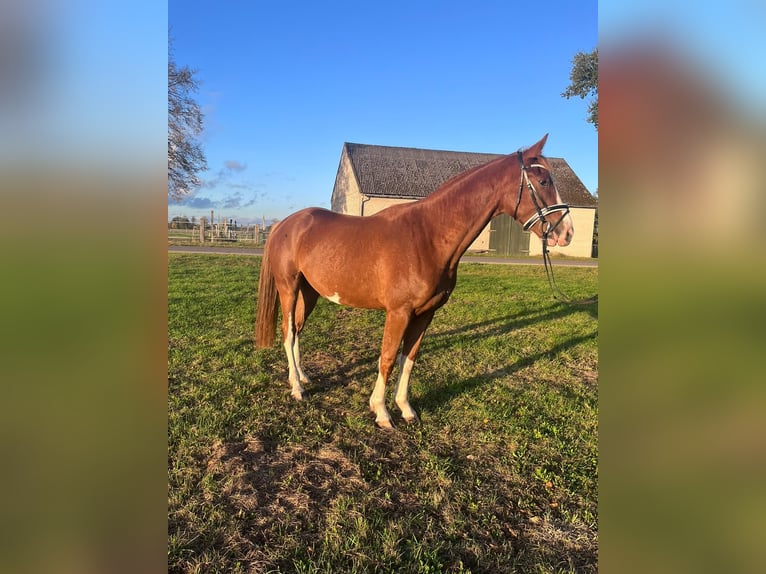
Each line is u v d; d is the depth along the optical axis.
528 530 2.28
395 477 2.67
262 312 4.05
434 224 3.11
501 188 3.09
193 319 6.18
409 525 2.26
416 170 20.75
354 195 19.83
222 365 4.43
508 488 2.60
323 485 2.57
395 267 3.08
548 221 3.04
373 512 2.35
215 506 2.36
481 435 3.17
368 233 3.27
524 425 3.33
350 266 3.29
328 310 7.21
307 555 2.07
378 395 3.34
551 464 2.85
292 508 2.38
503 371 4.53
